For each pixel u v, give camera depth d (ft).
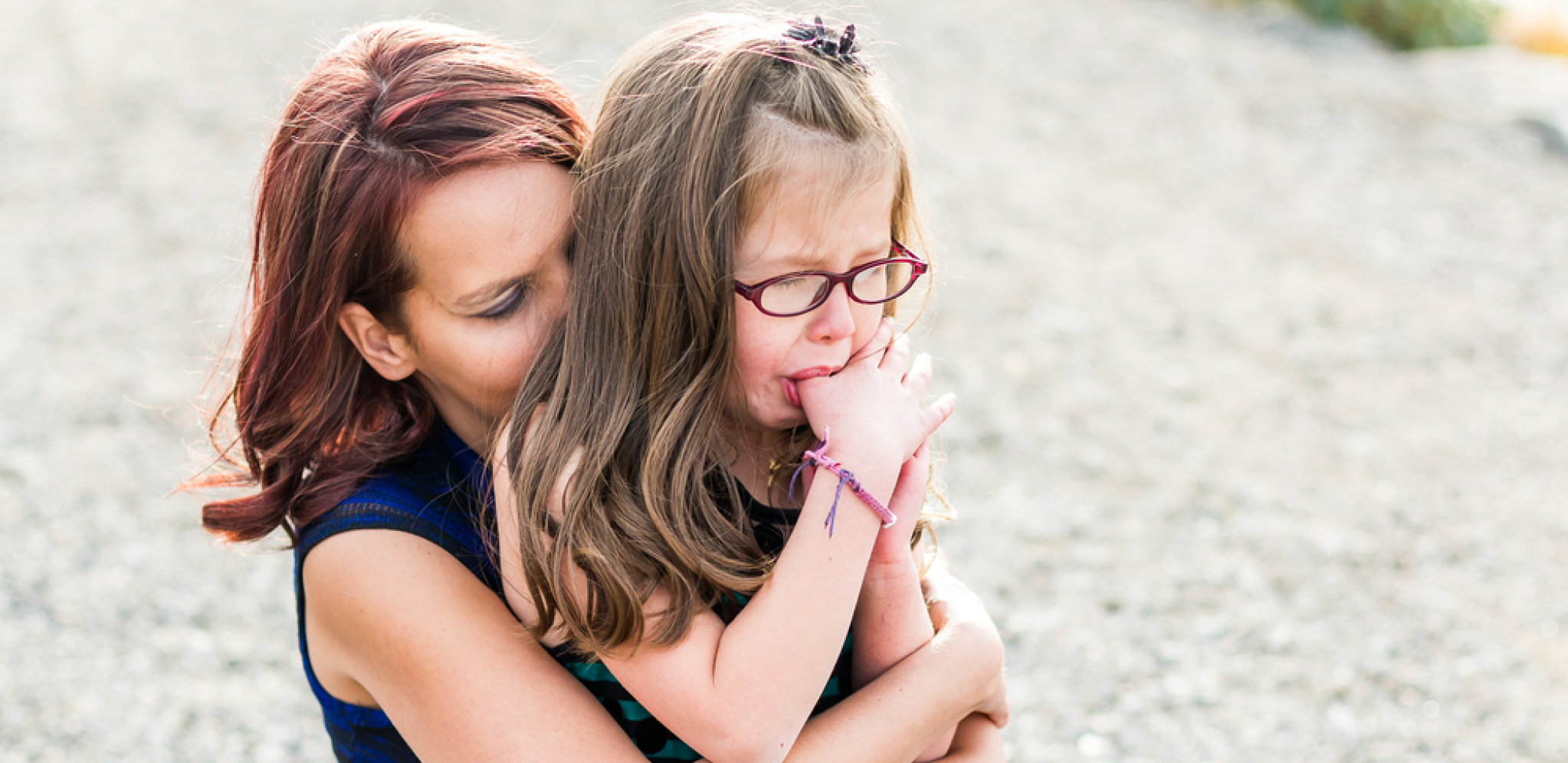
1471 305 23.20
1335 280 23.85
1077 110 31.24
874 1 36.91
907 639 4.75
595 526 4.12
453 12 33.04
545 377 4.34
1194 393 19.07
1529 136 32.53
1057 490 16.20
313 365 4.50
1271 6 40.40
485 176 4.16
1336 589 14.44
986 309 21.21
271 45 32.45
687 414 4.24
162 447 16.55
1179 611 13.91
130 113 28.35
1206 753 11.73
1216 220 26.12
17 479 15.58
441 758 4.28
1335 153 30.32
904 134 4.58
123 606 13.41
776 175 4.12
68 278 21.29
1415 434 18.29
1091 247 24.17
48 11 35.37
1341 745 11.90
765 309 4.25
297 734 11.62
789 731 4.09
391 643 4.26
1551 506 16.53
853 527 4.25
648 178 4.20
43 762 10.91
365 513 4.38
